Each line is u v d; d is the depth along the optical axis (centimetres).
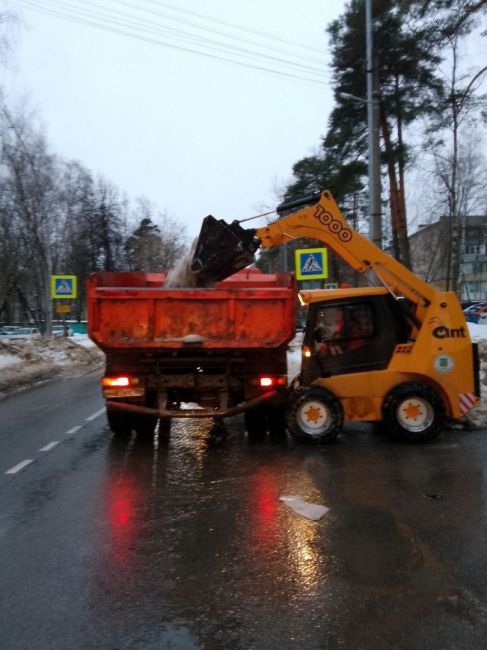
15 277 3716
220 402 795
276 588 382
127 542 462
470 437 823
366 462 695
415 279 817
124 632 333
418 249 5244
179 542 461
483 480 615
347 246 842
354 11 2233
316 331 828
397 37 1736
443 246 4569
